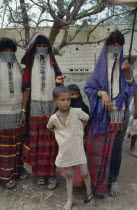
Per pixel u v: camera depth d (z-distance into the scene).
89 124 2.86
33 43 2.86
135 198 2.91
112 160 2.90
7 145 2.95
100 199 2.86
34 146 2.96
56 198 2.89
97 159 2.72
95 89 2.73
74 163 2.55
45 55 2.92
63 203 2.79
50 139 2.95
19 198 2.89
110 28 11.07
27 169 3.64
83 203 2.77
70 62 12.48
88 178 2.65
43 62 2.90
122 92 2.62
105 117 2.64
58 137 2.59
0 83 2.82
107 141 2.66
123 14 6.55
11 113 2.88
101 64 2.67
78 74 12.59
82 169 2.62
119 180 3.40
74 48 12.30
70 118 2.50
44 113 2.89
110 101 2.56
